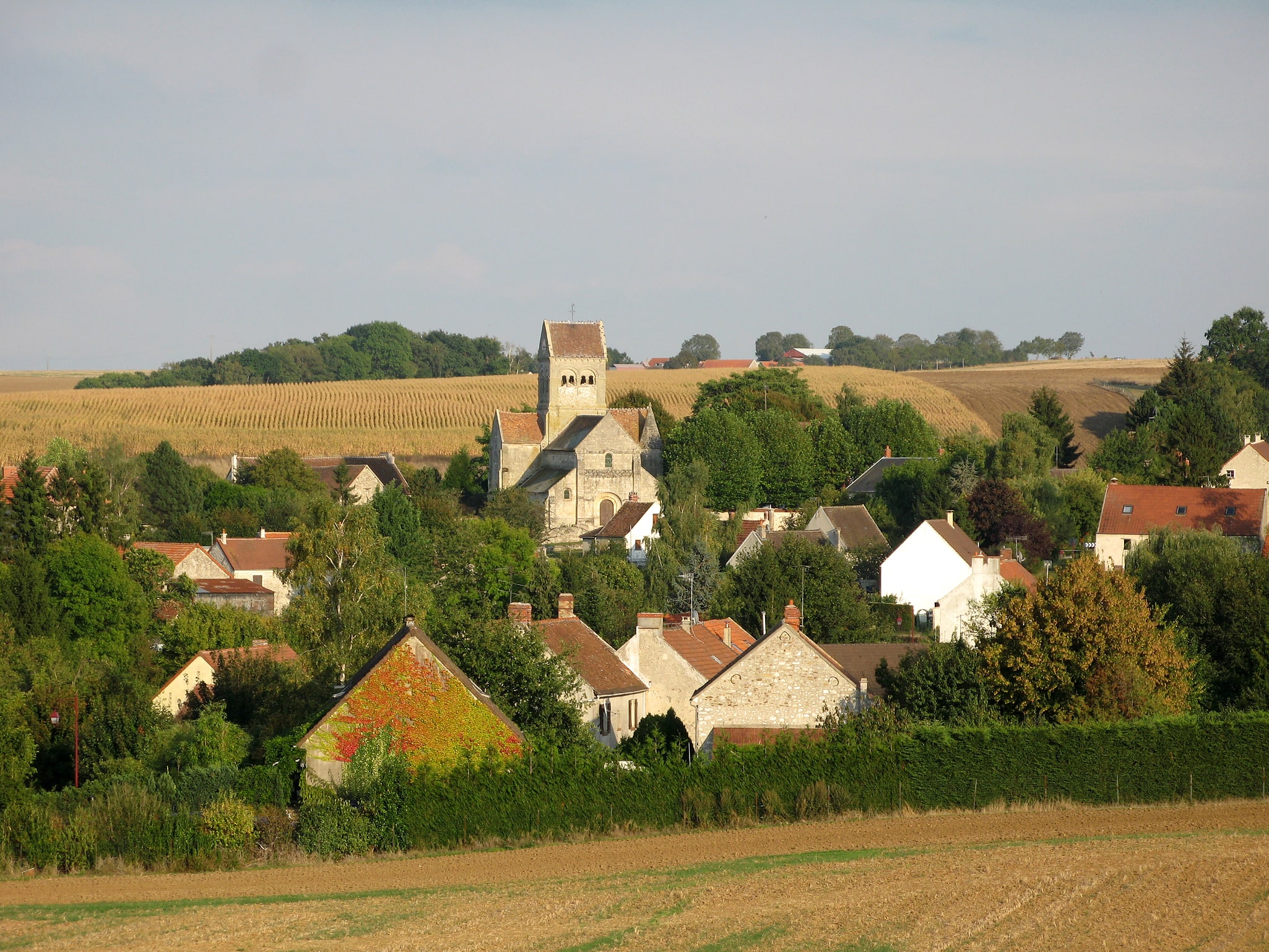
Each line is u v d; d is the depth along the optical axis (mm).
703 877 65000
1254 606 101438
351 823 74562
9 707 98250
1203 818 76312
